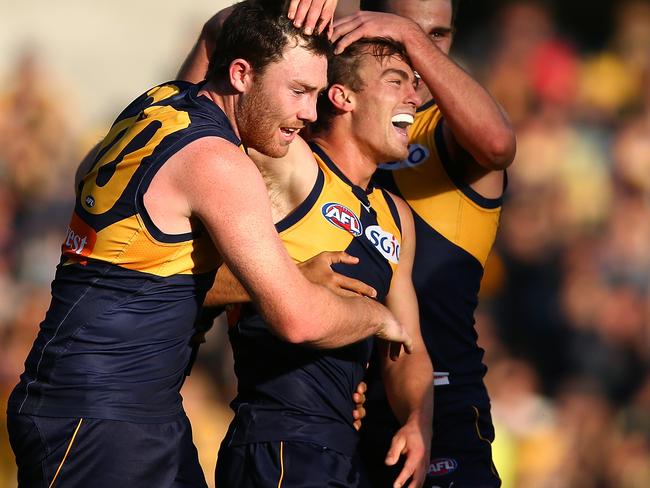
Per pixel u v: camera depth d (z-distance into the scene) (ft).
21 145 136.05
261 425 43.98
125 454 39.50
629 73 139.64
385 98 45.29
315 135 46.65
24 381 40.42
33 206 132.98
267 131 40.91
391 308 47.96
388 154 45.91
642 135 132.46
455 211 51.01
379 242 45.96
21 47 150.00
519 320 122.01
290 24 40.01
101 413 39.17
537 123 134.31
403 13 51.90
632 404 116.16
